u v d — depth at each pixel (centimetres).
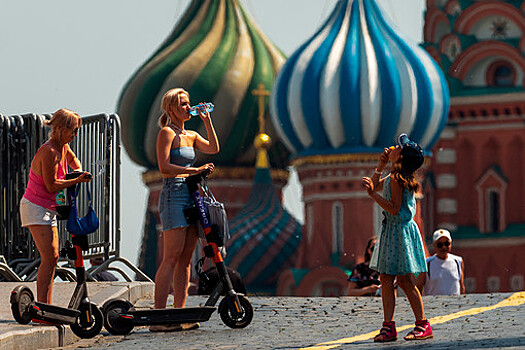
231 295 2897
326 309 3388
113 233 4112
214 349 2498
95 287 3519
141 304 3525
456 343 2367
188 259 2964
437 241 3919
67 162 2794
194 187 2873
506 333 2530
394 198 2523
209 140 2936
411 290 2539
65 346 2669
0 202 4141
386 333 2519
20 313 2620
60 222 4147
